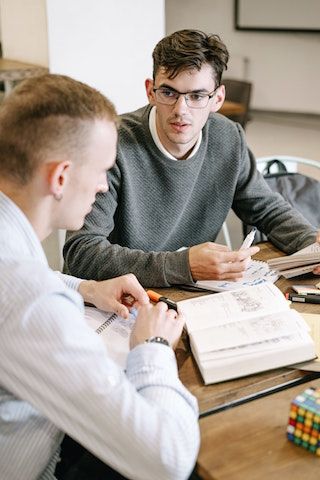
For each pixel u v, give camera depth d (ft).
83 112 2.85
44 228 3.03
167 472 2.69
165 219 5.77
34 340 2.63
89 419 2.68
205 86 5.01
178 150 5.49
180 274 4.64
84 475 3.57
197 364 3.61
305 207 6.94
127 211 5.57
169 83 4.98
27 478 3.04
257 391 3.39
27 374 2.67
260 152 18.22
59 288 2.78
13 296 2.66
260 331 3.66
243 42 21.56
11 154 2.83
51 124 2.79
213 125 5.87
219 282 4.69
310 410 2.83
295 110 21.38
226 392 3.37
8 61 9.11
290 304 4.40
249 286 4.27
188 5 22.20
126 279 4.18
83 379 2.65
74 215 3.05
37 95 2.84
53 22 8.09
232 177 5.98
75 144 2.85
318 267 4.82
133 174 5.47
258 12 20.68
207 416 3.16
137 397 2.75
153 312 3.48
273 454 2.87
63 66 8.40
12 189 2.89
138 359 3.05
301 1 19.61
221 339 3.59
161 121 5.25
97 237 5.18
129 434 2.65
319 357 3.59
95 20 8.41
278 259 4.86
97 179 3.03
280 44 20.76
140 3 8.72
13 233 2.85
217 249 4.65
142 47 8.98
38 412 3.00
